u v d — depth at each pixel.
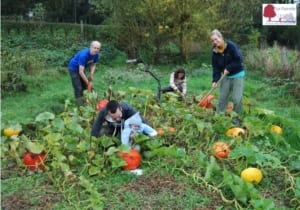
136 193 3.31
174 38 12.79
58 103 6.64
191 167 3.75
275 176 3.67
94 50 6.04
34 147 3.70
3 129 4.32
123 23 12.62
